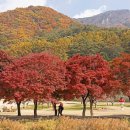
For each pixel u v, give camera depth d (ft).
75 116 173.78
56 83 148.05
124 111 234.58
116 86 157.38
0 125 84.48
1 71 155.94
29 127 85.66
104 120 92.38
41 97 145.79
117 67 158.71
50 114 200.54
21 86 142.61
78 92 156.87
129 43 650.84
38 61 148.77
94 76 160.56
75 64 158.92
